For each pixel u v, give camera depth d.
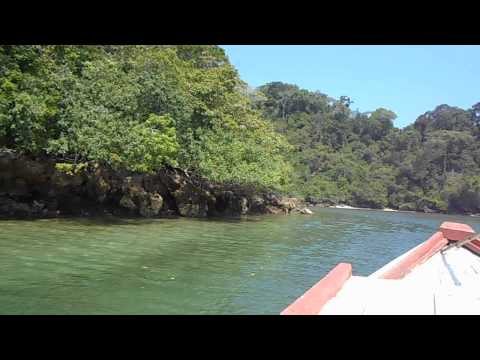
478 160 88.75
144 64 25.75
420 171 86.62
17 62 19.58
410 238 27.91
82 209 24.52
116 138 20.48
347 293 5.49
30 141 19.05
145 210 26.91
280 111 117.31
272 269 12.72
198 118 30.30
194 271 11.63
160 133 23.17
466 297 5.64
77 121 19.98
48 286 9.01
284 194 48.91
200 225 24.58
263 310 8.20
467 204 79.06
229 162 29.27
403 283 6.05
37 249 13.01
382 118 113.50
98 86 21.80
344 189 83.38
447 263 8.89
